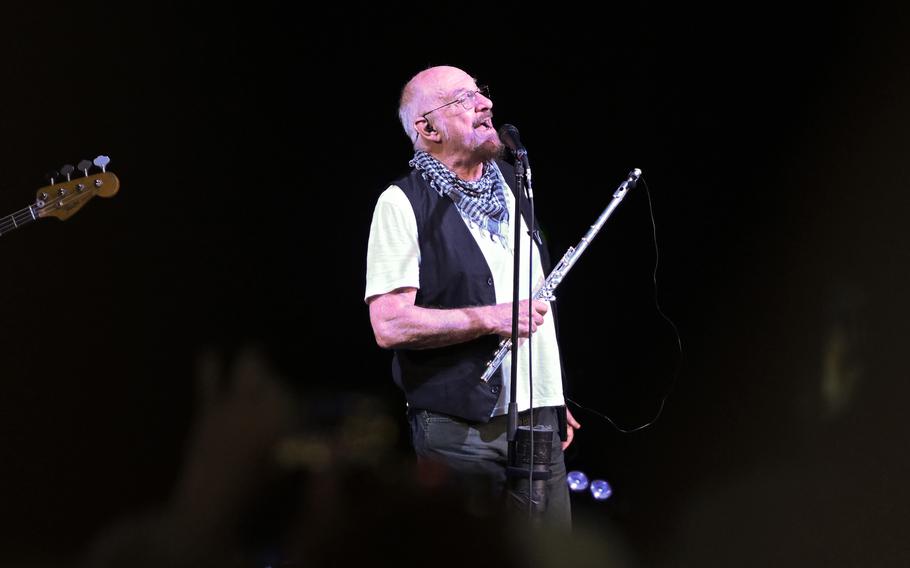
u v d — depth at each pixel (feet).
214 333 38.32
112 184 33.24
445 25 35.32
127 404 39.50
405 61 35.58
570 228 35.55
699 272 36.04
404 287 21.43
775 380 36.14
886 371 35.53
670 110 35.19
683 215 35.70
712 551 33.78
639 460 36.14
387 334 21.20
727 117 35.19
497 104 35.27
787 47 34.76
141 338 39.47
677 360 36.19
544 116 35.24
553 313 23.04
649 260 35.96
